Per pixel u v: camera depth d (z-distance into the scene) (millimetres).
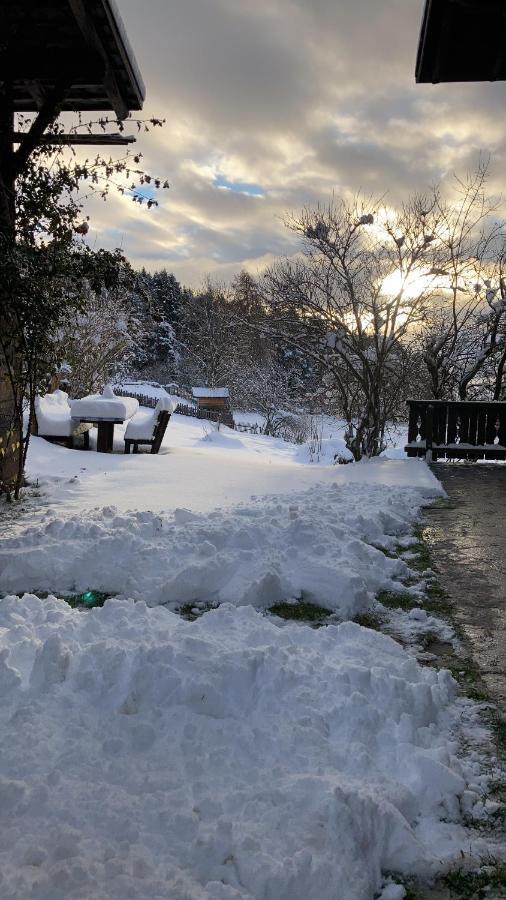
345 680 2846
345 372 11969
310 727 2559
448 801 2271
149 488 7234
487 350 12844
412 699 2777
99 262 6660
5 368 6559
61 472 8227
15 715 2525
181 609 4082
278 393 35219
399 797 2207
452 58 5781
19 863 1842
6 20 6379
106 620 3410
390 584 4453
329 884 1859
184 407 35875
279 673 2834
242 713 2680
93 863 1840
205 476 8258
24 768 2250
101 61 6359
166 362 58531
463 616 3967
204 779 2264
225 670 2807
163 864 1883
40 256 6125
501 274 13172
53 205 6383
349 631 3420
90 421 10883
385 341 10984
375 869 1992
